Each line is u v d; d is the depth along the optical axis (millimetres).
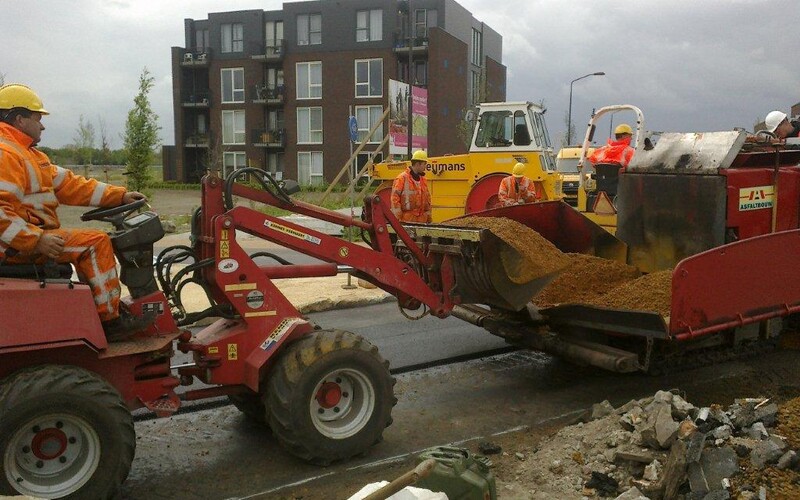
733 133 6520
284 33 42062
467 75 43781
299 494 4219
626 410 4535
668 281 6176
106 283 4129
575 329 5934
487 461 2889
